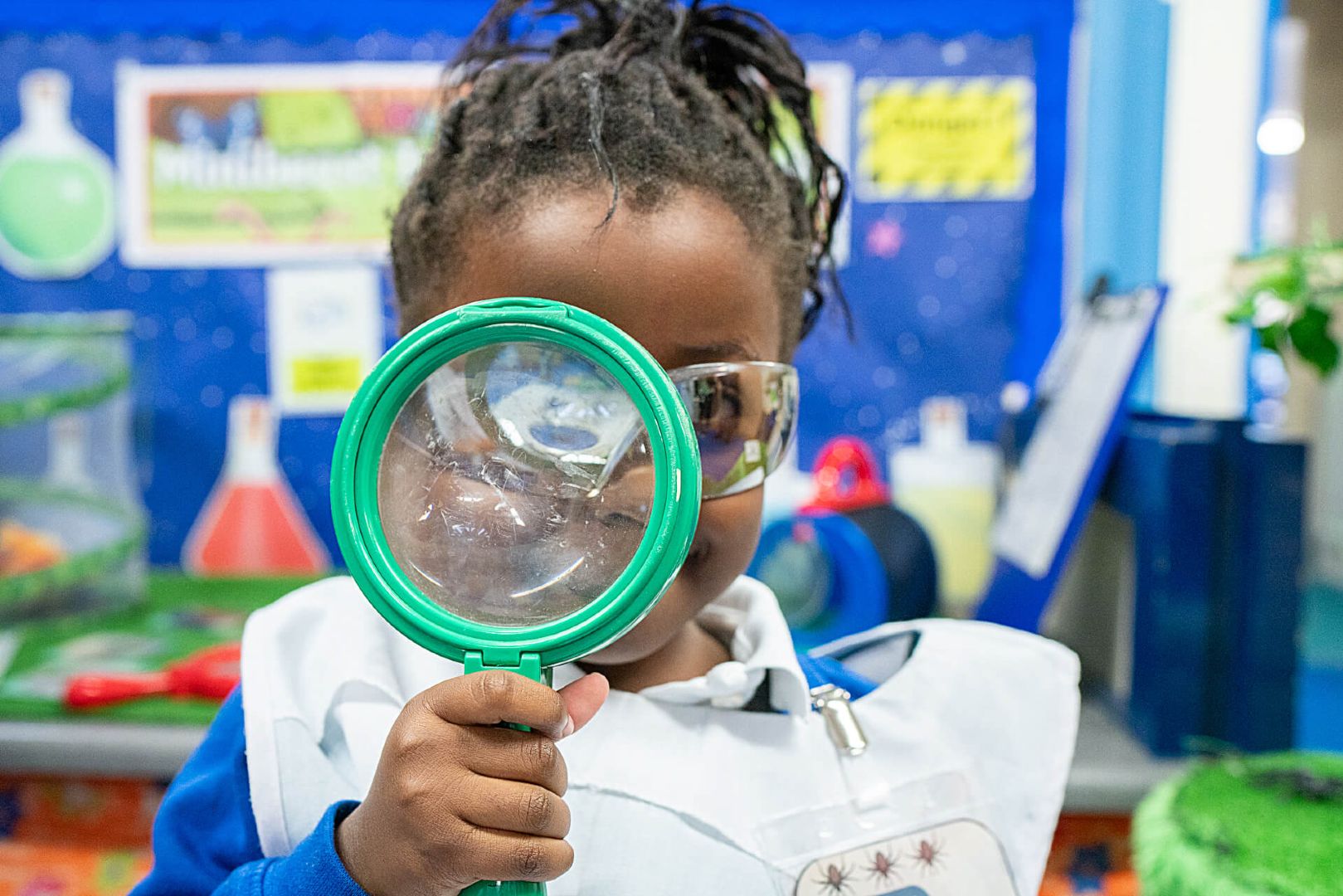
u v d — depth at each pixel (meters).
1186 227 1.47
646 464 0.45
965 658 0.73
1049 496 1.25
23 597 1.36
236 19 1.48
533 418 0.46
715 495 0.55
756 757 0.63
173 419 1.55
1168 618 1.12
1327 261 1.01
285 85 1.49
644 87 0.60
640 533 0.46
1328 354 0.99
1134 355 1.18
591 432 0.46
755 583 0.72
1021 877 0.67
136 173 1.51
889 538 1.29
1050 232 1.51
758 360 0.57
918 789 0.66
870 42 1.48
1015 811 0.68
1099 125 1.45
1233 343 1.46
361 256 1.52
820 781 0.64
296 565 1.58
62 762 1.08
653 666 0.65
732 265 0.54
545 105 0.57
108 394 1.47
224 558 1.57
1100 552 1.31
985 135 1.49
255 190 1.51
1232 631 1.12
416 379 0.47
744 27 0.76
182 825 0.63
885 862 0.63
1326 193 2.06
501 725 0.44
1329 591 2.11
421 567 0.46
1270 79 1.46
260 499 1.56
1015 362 1.53
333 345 1.54
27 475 1.49
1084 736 1.18
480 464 0.47
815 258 0.78
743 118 0.74
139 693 1.15
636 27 0.69
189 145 1.51
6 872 1.11
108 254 1.53
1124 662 1.22
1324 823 0.82
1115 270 1.47
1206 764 0.96
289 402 1.55
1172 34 1.44
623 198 0.52
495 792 0.43
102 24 1.48
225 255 1.53
